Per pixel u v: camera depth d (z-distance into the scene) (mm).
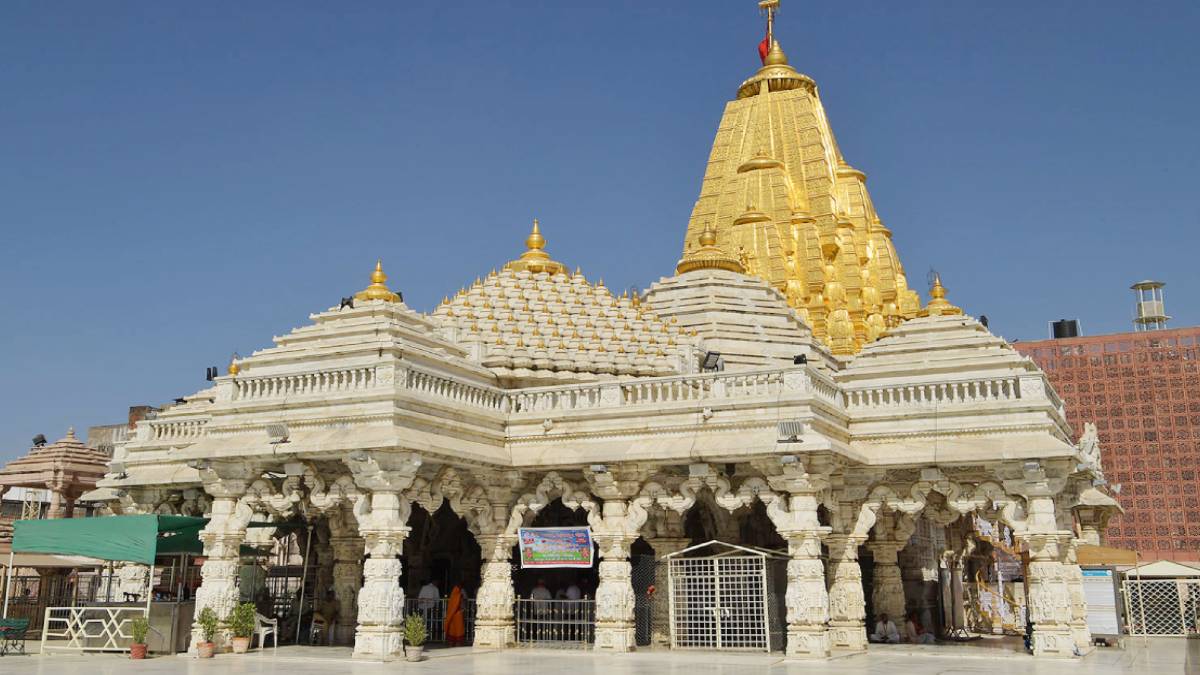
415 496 29375
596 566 37156
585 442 31719
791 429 28188
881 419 31891
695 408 30359
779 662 27312
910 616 38469
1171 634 41844
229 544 30297
